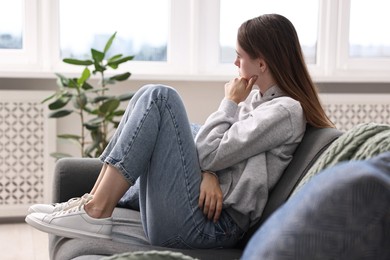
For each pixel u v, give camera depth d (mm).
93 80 3797
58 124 3756
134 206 2303
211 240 1860
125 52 3949
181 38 3969
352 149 1557
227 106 2002
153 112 1846
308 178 1604
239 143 1842
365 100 3984
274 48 1947
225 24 4031
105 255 1685
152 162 1871
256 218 1863
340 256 772
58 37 3805
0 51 3760
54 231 1878
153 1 3949
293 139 1875
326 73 4094
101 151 3377
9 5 3779
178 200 1849
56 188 2318
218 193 1855
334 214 784
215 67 3998
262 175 1847
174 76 3773
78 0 3857
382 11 4184
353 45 4180
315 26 4121
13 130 3623
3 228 3580
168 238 1875
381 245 770
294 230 800
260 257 812
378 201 775
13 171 3654
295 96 1936
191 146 1888
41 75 3621
